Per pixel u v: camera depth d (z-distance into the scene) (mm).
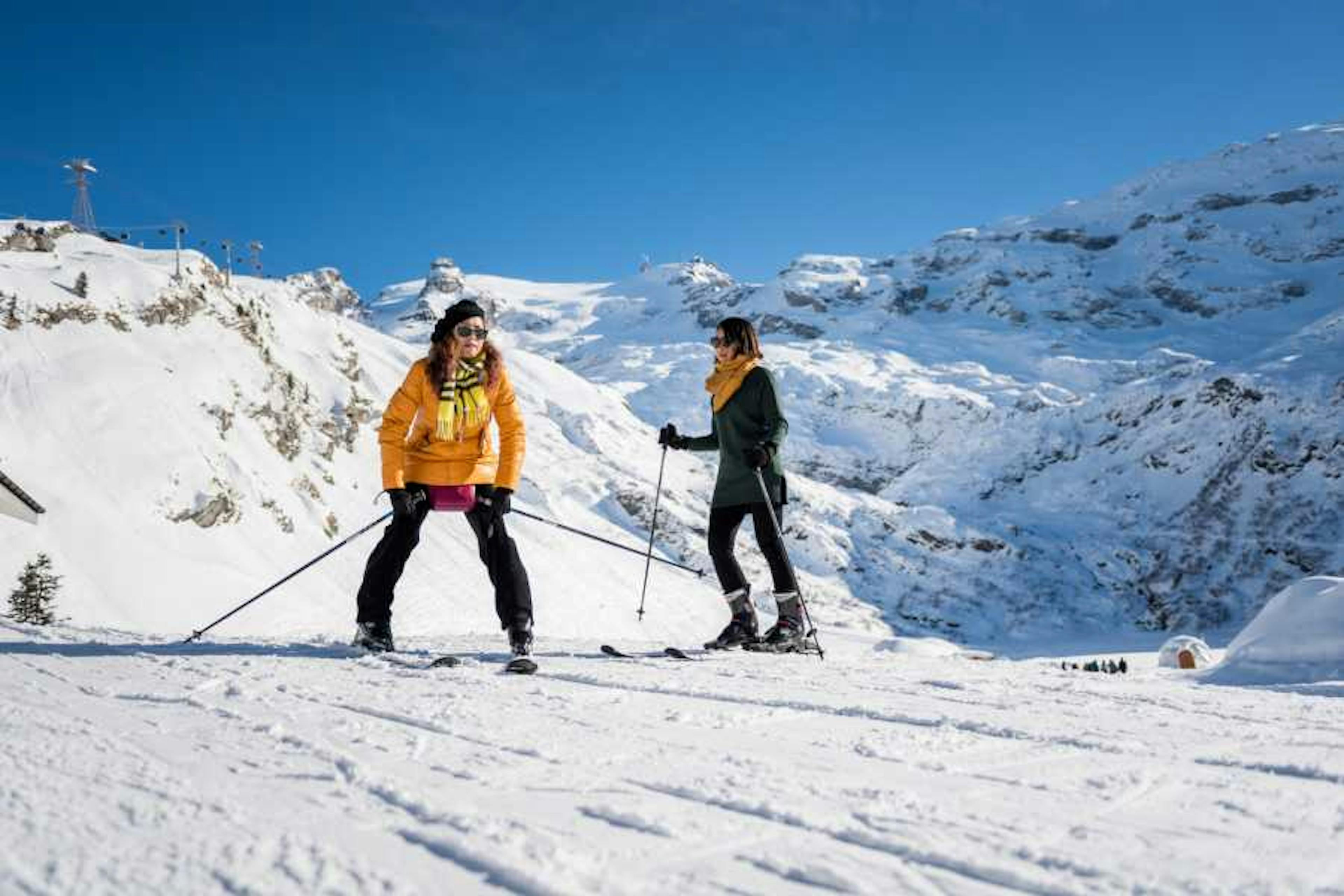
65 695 2305
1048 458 73500
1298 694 2945
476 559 46438
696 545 64688
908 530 66625
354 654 3744
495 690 2537
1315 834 1206
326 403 60844
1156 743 1896
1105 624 57312
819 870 1021
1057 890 984
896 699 2551
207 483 41906
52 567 33625
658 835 1157
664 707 2283
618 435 84750
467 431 3840
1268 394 64875
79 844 1026
